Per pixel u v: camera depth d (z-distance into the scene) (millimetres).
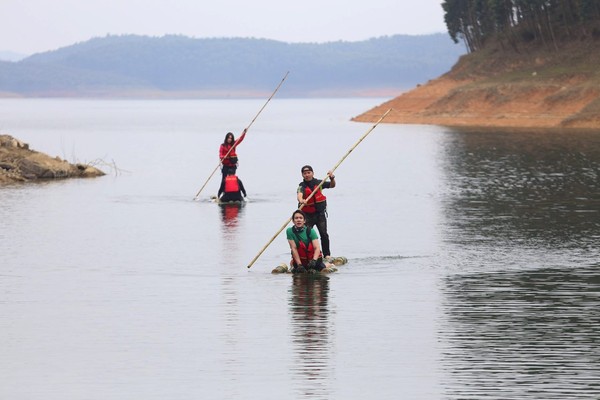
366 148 106062
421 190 61469
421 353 24141
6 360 23859
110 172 78438
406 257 37438
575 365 22984
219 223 47719
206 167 84000
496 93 170625
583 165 75562
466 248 39250
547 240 41000
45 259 37500
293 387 21703
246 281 33219
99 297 30703
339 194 59844
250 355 24156
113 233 44250
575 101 152500
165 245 40875
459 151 96812
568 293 30609
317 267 34594
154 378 22406
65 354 24344
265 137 136125
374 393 21219
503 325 26719
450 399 20766
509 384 21641
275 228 45906
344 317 27875
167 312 28672
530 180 65438
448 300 29828
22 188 64438
